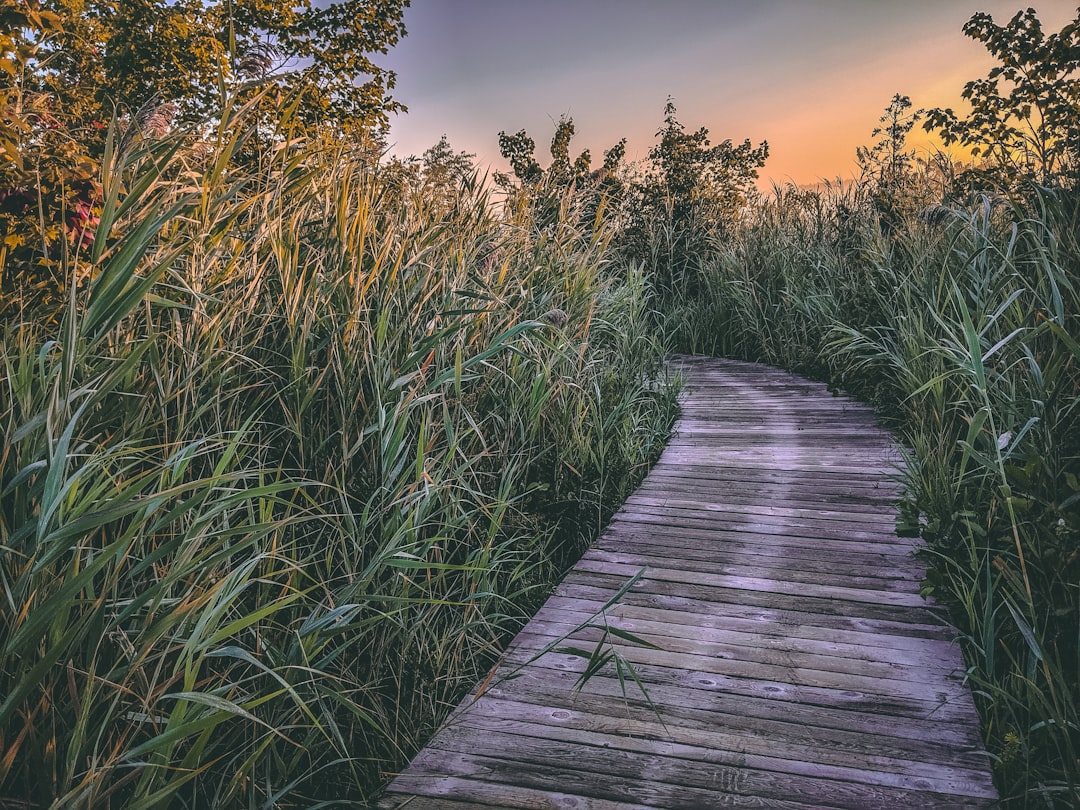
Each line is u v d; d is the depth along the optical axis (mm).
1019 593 2797
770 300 11000
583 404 5484
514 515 4262
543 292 5656
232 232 3324
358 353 3283
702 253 13148
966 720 2797
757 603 3836
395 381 3148
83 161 2982
